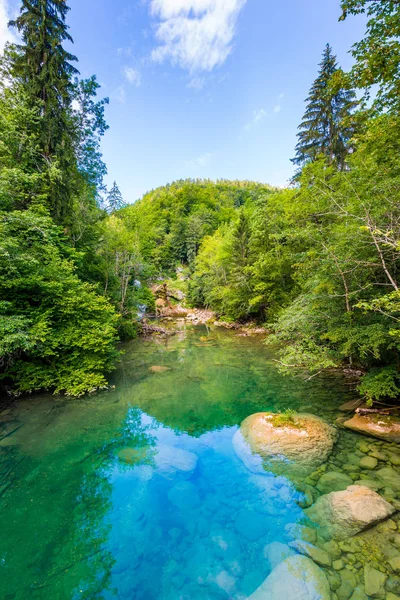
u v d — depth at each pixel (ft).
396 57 14.66
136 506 12.16
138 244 72.95
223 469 14.66
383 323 17.53
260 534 10.34
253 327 65.00
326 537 9.90
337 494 11.54
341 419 18.79
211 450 16.71
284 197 56.75
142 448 17.04
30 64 36.73
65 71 40.11
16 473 14.58
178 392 27.09
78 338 26.30
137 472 14.65
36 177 30.83
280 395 24.72
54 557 9.75
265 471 14.03
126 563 9.46
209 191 227.61
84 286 30.99
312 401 22.57
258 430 17.31
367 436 16.49
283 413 19.11
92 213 52.95
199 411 22.66
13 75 37.11
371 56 15.30
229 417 21.39
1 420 20.36
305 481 13.04
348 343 17.87
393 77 15.81
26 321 22.44
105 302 33.17
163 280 133.59
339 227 21.38
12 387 25.17
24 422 20.21
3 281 23.48
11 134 32.12
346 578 8.30
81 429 19.52
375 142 18.67
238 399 24.73
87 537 10.57
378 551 9.14
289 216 40.24
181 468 14.85
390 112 17.56
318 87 48.55
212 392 26.86
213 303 90.84
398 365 18.31
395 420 16.94
